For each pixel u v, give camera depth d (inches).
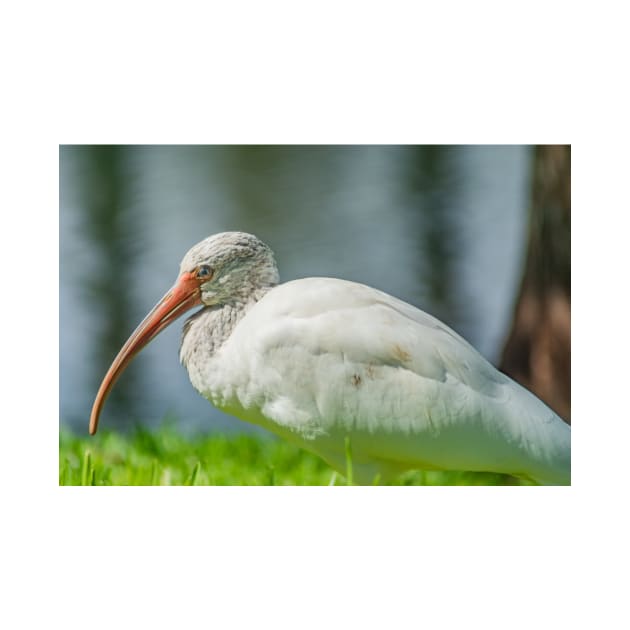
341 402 374.0
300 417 380.8
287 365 377.4
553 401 506.9
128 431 665.0
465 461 376.5
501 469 381.1
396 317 378.9
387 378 372.2
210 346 399.9
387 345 372.5
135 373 742.5
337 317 377.1
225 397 396.8
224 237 406.9
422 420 370.0
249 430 574.6
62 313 786.2
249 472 474.6
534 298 515.8
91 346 767.7
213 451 502.9
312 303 381.4
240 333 390.3
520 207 788.0
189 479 433.7
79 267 824.3
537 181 515.8
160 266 828.6
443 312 787.4
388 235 860.0
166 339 754.8
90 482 412.5
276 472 477.7
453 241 835.4
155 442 503.8
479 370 378.3
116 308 798.5
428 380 370.6
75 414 697.6
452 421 369.4
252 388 386.6
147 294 801.6
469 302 783.7
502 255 807.1
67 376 740.0
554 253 507.8
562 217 504.7
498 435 373.4
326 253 848.3
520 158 790.5
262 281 406.9
